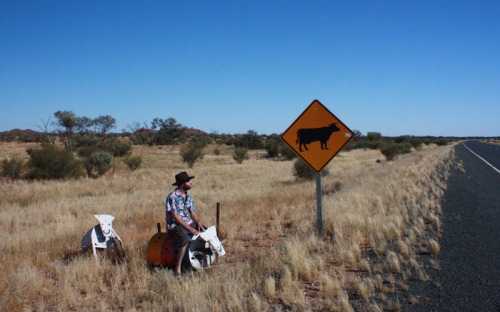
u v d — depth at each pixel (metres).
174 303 5.19
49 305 5.55
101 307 5.32
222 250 6.96
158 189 20.47
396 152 42.25
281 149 50.09
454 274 6.21
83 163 29.44
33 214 13.05
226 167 35.12
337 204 11.33
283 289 5.50
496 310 4.93
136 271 6.57
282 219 11.05
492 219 10.63
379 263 6.66
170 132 98.62
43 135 88.44
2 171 27.83
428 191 15.99
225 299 5.24
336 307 4.86
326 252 7.34
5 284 6.14
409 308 4.99
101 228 7.57
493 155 46.75
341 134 8.57
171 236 6.71
